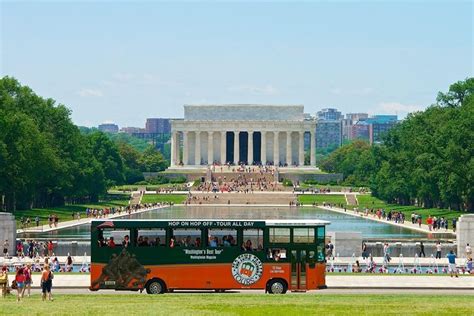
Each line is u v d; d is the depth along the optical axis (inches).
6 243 7824.8
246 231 5280.5
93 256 5270.7
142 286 5251.0
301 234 5290.4
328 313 4013.3
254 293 5251.0
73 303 4434.1
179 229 5280.5
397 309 4170.8
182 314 3949.3
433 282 5920.3
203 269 5265.8
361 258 7706.7
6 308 4173.2
